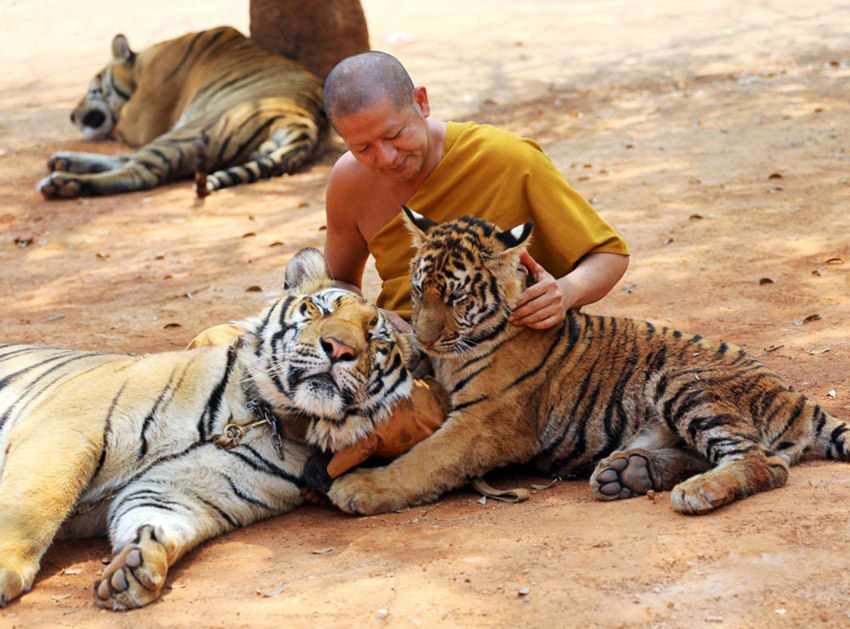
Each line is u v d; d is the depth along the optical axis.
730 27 26.77
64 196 17.03
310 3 20.16
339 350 6.37
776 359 8.82
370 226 8.13
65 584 5.73
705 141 17.64
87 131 21.41
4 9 34.22
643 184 15.55
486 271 6.87
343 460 6.64
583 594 4.93
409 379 7.00
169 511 6.16
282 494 6.74
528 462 7.32
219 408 6.61
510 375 6.94
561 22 28.97
